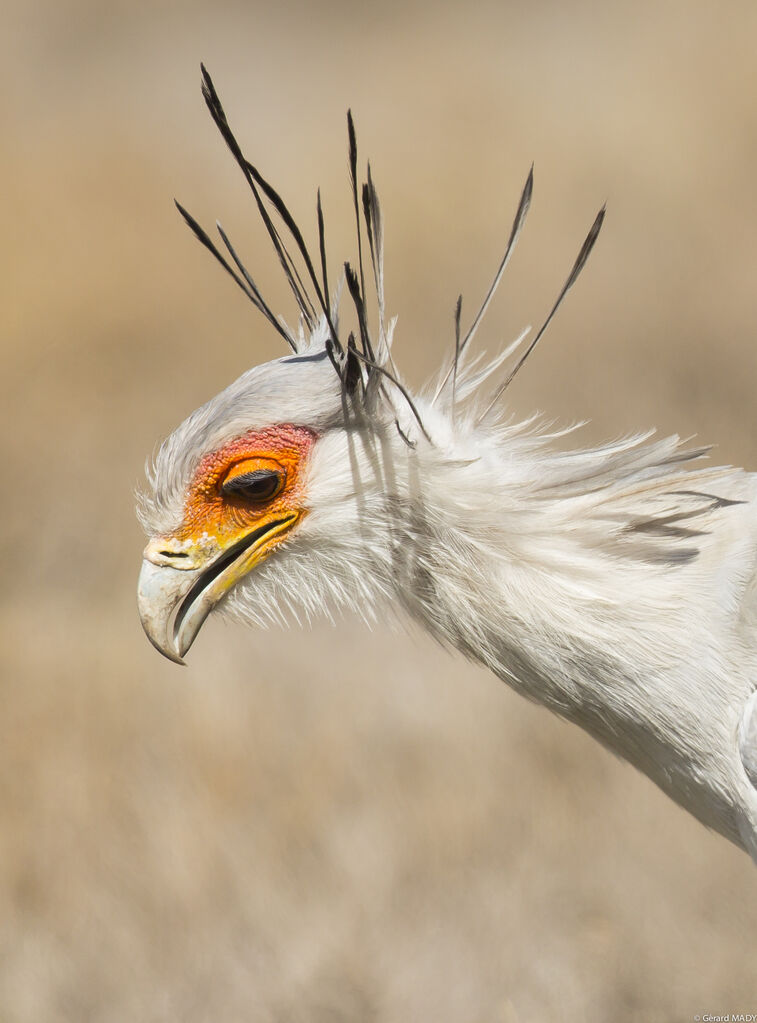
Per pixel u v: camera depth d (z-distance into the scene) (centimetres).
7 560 1401
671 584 612
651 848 958
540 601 614
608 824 978
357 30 2794
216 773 1038
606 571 612
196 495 638
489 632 627
